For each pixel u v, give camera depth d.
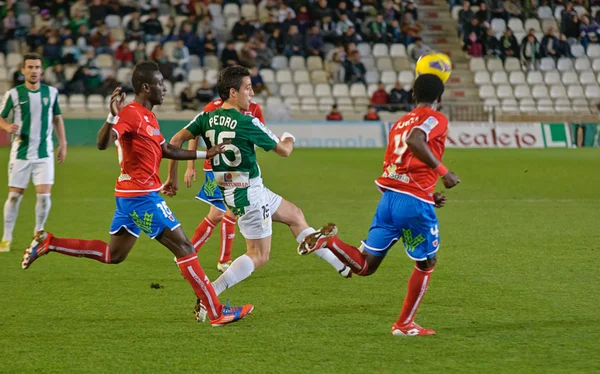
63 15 87.56
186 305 20.48
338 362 15.62
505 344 16.83
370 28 96.12
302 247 17.19
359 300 20.91
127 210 18.50
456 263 25.73
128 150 18.22
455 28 102.81
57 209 38.84
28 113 27.50
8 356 16.09
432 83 16.91
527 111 93.38
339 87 90.25
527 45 97.50
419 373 14.95
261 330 17.98
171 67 84.38
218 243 30.45
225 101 19.27
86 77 81.50
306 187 48.72
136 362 15.68
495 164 64.06
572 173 57.47
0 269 24.98
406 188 17.14
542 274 24.05
